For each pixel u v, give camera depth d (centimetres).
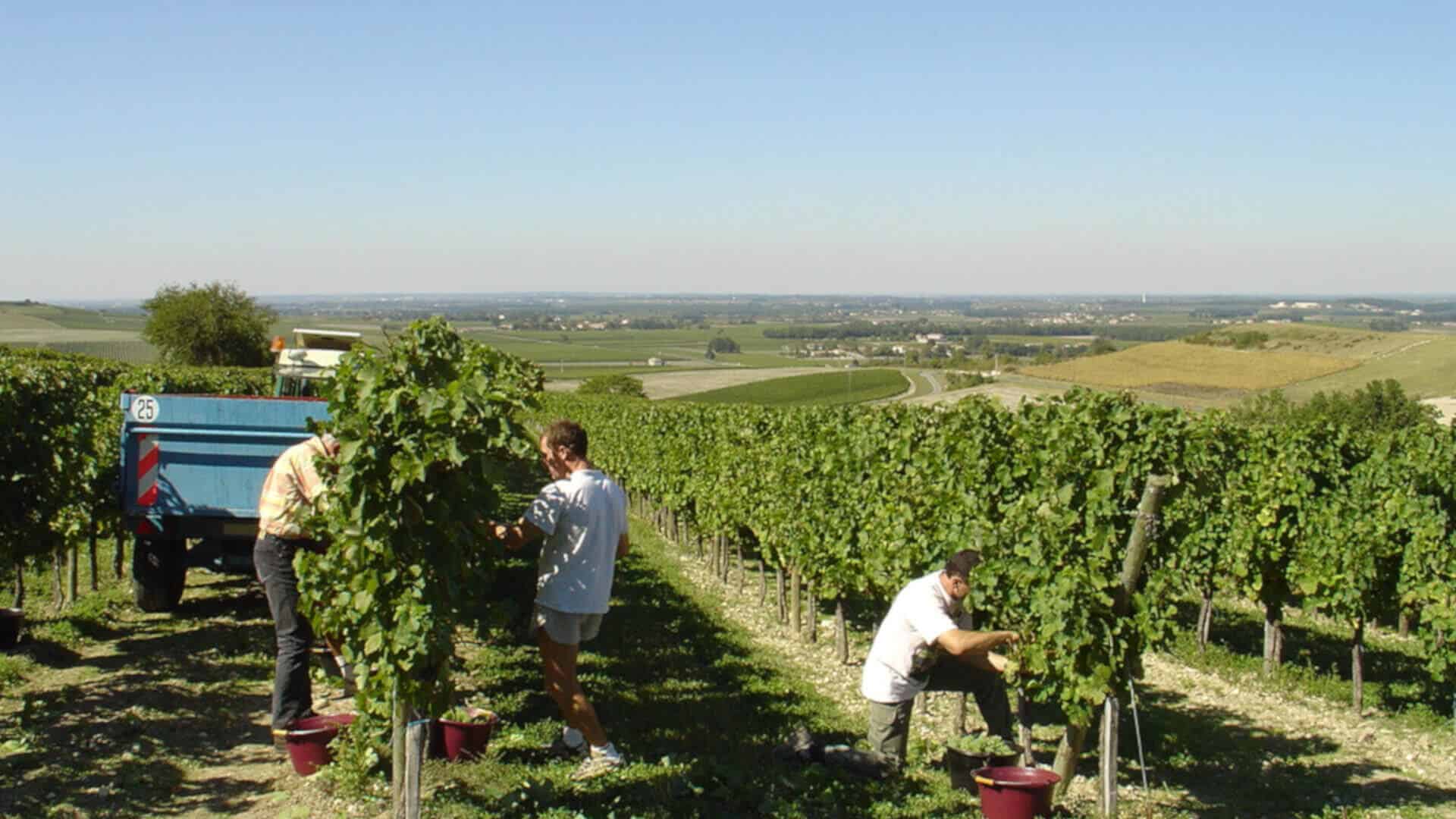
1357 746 930
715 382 10212
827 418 1524
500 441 646
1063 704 705
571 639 709
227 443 1095
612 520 718
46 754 725
